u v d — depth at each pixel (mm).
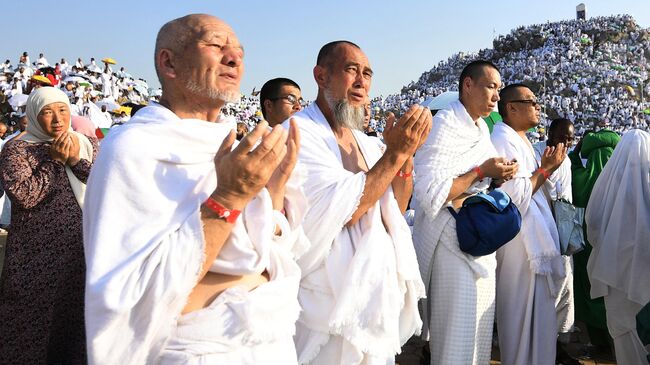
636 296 3746
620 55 80312
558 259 3834
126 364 1501
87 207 1633
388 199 2596
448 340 3240
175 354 1561
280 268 1827
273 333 1688
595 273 3969
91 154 3443
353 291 2371
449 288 3273
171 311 1543
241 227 1705
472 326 3260
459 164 3389
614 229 3881
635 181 3834
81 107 15984
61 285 2977
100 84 30828
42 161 3025
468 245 3209
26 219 2951
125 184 1568
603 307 4887
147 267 1505
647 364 3840
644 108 63469
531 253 3670
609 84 70125
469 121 3496
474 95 3555
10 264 2938
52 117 3039
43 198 2967
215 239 1587
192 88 1809
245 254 1684
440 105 6906
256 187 1584
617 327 3965
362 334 2375
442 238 3316
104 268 1491
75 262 3023
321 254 2412
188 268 1525
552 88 69812
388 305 2426
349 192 2373
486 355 3418
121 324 1500
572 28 86125
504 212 3209
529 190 3691
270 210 1773
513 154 3998
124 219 1551
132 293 1480
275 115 4219
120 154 1588
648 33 85312
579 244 4090
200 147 1729
